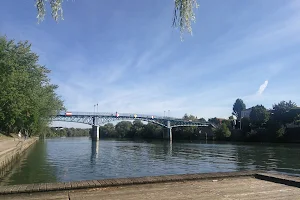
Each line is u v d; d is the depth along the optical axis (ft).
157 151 211.20
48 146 278.05
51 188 24.44
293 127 352.90
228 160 141.49
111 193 24.03
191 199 22.31
